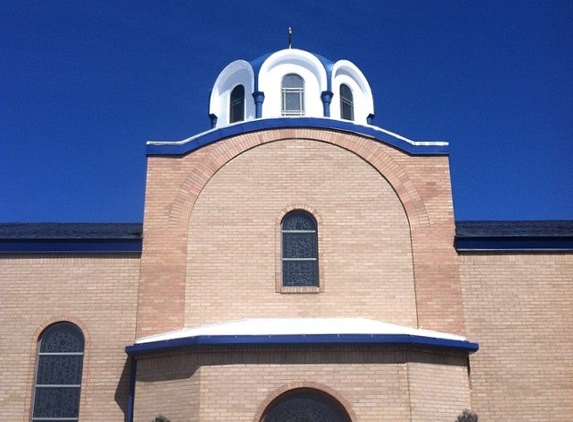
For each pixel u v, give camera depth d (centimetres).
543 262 1886
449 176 1942
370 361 1591
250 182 1922
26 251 1878
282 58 2355
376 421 1552
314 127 1973
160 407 1623
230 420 1543
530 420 1762
